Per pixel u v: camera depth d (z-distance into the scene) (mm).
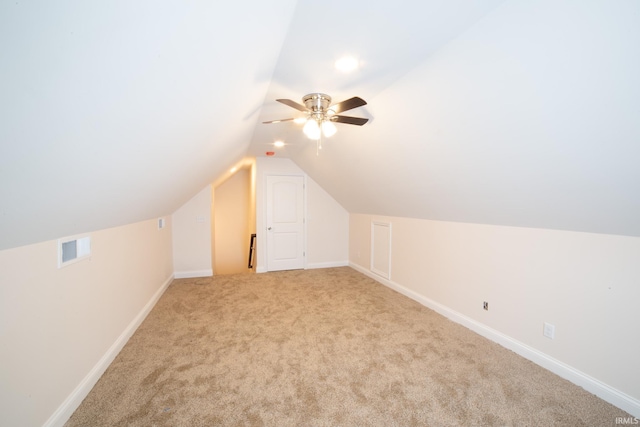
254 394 1797
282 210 5156
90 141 986
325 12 1249
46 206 1185
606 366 1761
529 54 1247
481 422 1571
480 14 1248
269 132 3322
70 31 549
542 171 1685
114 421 1568
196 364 2127
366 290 3982
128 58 738
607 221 1680
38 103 667
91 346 1906
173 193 3000
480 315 2654
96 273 1998
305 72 1815
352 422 1572
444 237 3084
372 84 1961
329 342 2477
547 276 2094
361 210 4910
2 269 1208
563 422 1574
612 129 1239
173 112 1262
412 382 1914
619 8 944
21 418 1288
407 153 2473
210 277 4652
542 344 2127
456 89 1649
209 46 984
